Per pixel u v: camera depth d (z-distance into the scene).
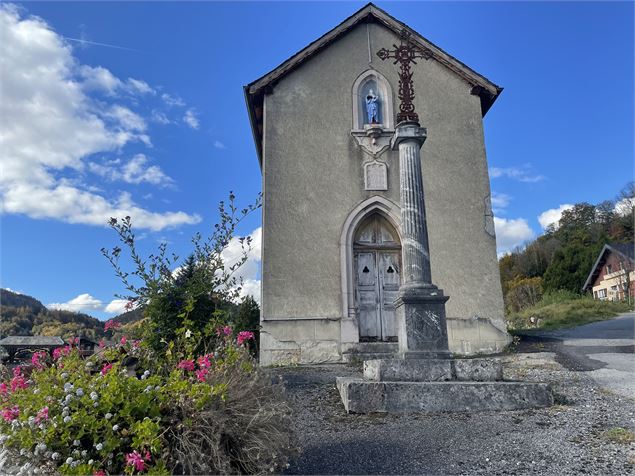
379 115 13.32
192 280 5.79
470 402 6.49
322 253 12.15
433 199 12.77
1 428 3.40
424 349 7.42
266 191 12.42
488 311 12.09
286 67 13.23
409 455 4.87
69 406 3.34
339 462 4.73
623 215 63.88
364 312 12.34
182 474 3.31
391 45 13.80
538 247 63.06
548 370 8.95
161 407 3.54
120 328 5.20
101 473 3.04
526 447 4.96
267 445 3.71
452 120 13.36
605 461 4.50
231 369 4.05
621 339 12.94
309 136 12.91
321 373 9.56
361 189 12.66
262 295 11.79
